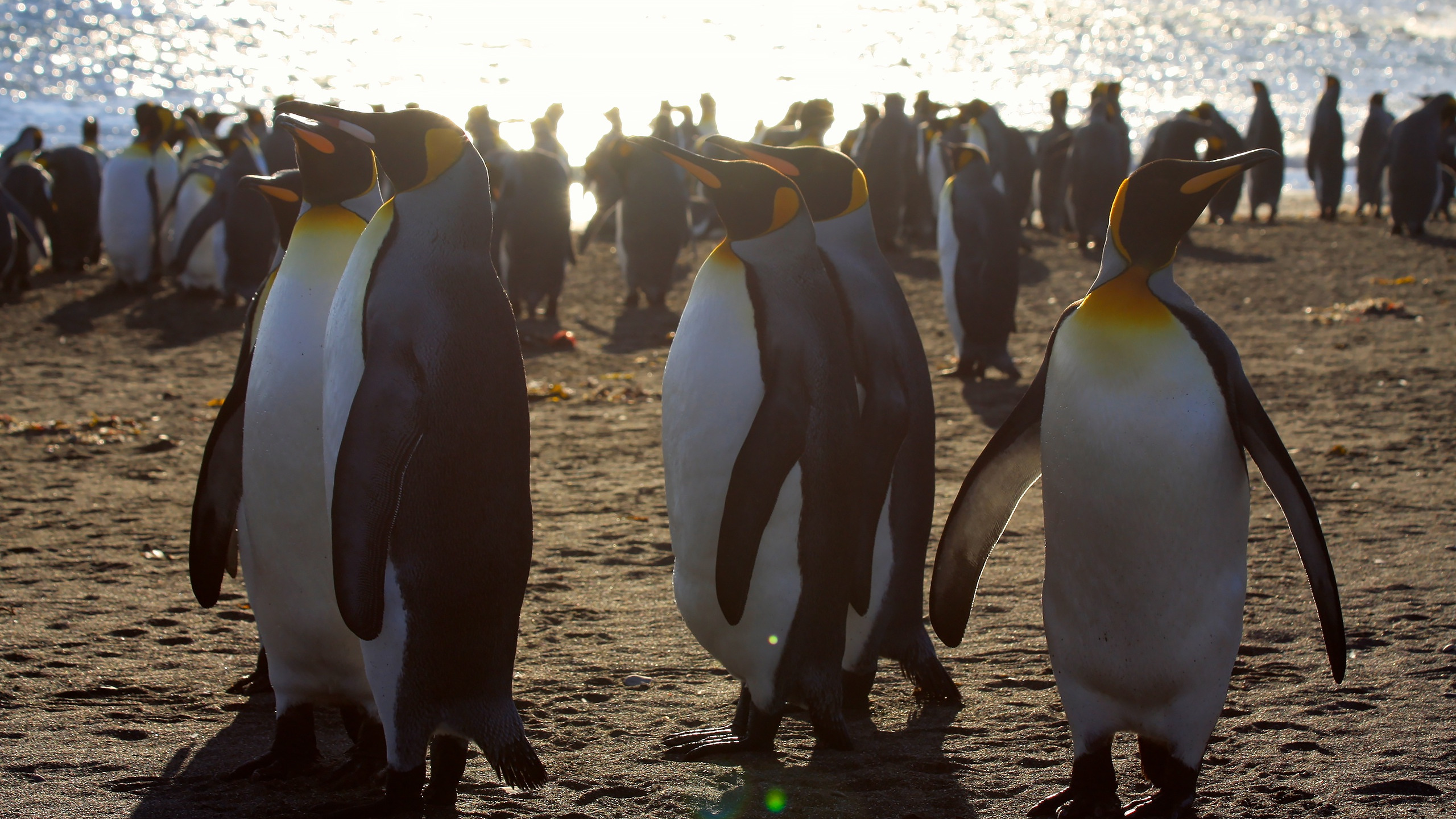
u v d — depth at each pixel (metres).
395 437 3.08
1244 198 26.67
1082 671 3.39
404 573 3.16
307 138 3.57
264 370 3.55
